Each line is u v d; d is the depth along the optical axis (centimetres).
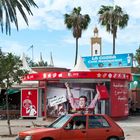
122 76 3928
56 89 3841
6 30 2033
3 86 2717
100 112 3825
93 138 1838
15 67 2706
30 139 1769
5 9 1994
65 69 4947
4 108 4206
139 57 5991
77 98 3809
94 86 3828
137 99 5100
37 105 4034
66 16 7269
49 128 1834
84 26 7219
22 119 4047
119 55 5359
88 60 5588
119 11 7081
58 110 3822
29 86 4150
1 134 2767
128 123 3688
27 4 2036
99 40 7881
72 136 1811
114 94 3919
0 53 2792
